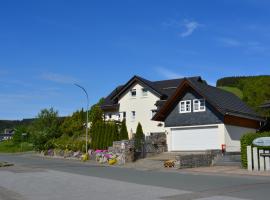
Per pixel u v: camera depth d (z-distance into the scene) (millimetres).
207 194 14477
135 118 52625
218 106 34969
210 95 36500
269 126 40844
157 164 30281
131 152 34312
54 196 14664
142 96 52469
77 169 27797
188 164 28344
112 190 15984
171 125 39188
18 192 15953
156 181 19203
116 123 46688
